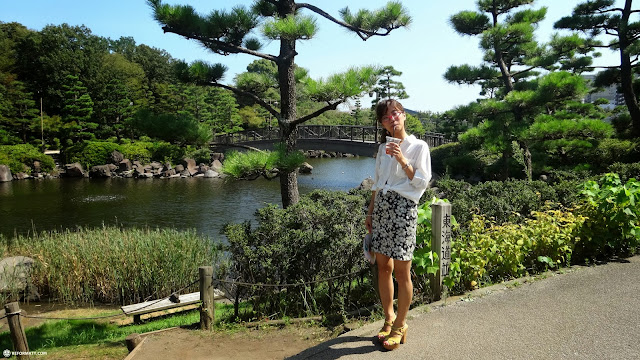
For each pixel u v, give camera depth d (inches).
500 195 205.9
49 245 306.5
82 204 752.3
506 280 148.2
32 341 192.5
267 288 143.8
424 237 132.7
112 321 230.2
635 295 125.6
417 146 92.7
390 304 100.7
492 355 93.4
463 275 139.8
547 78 482.0
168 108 1616.6
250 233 148.9
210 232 537.0
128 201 781.9
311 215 152.2
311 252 144.9
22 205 745.6
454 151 868.6
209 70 266.2
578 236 166.6
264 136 1341.0
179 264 274.2
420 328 109.3
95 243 295.1
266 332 130.3
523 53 589.0
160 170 1259.2
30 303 269.6
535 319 110.9
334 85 219.0
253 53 263.0
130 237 307.4
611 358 90.0
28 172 1190.9
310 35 223.9
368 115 1969.7
